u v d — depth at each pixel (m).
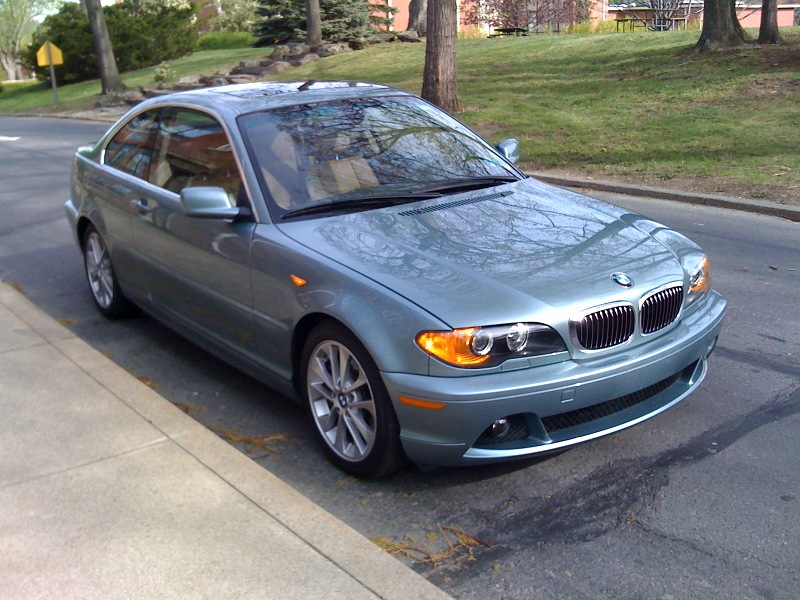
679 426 4.60
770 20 17.67
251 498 3.76
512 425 3.80
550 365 3.76
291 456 4.45
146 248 5.61
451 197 4.82
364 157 5.02
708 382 5.16
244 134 4.91
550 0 39.12
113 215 6.01
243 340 4.78
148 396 4.82
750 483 4.02
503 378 3.67
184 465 4.06
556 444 3.81
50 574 3.28
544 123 14.88
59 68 36.66
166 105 5.78
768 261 7.71
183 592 3.16
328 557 3.35
